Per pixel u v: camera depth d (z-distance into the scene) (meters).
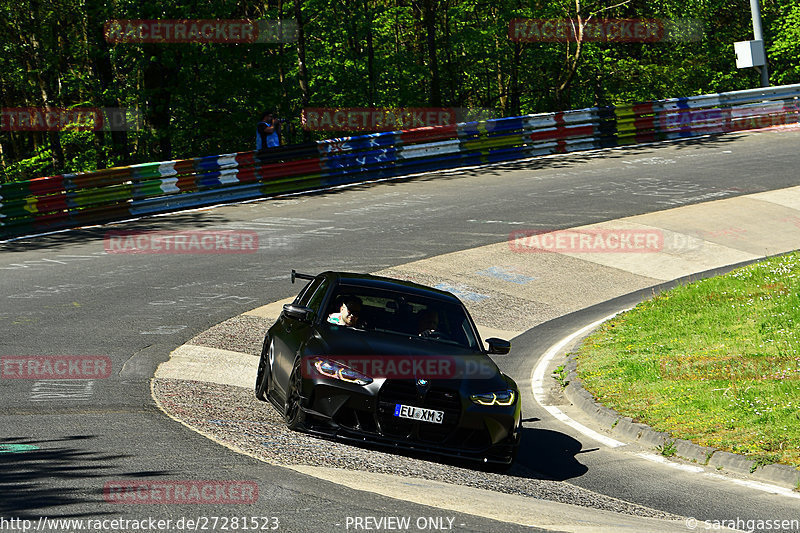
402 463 13.22
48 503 9.49
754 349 22.16
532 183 47.31
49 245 34.22
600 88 86.62
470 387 14.19
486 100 100.31
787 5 87.00
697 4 87.81
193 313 24.94
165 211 41.44
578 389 21.09
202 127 63.84
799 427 16.56
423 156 51.16
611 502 13.06
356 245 34.78
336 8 77.56
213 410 15.79
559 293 31.03
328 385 13.90
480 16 86.56
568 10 81.88
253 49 64.06
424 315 15.98
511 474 14.73
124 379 17.86
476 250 34.50
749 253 35.78
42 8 60.44
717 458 15.94
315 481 11.19
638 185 46.22
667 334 24.67
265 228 37.62
